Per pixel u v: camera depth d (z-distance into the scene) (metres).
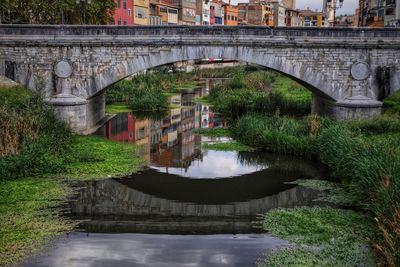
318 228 15.85
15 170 20.44
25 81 30.72
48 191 19.08
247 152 27.48
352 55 30.52
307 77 30.73
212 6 106.44
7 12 42.91
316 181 21.52
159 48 30.14
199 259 13.68
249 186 21.59
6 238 14.66
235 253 14.11
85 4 43.38
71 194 19.00
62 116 30.09
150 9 77.94
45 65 30.59
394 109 32.12
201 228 16.30
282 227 16.12
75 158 23.72
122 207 18.39
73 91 30.84
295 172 23.69
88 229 15.86
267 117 32.53
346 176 20.58
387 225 13.25
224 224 16.70
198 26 29.81
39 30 30.14
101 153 25.59
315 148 25.58
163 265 13.23
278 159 26.08
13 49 30.42
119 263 13.26
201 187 21.50
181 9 89.50
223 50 30.14
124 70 30.50
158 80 60.88
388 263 11.78
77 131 30.86
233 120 37.25
